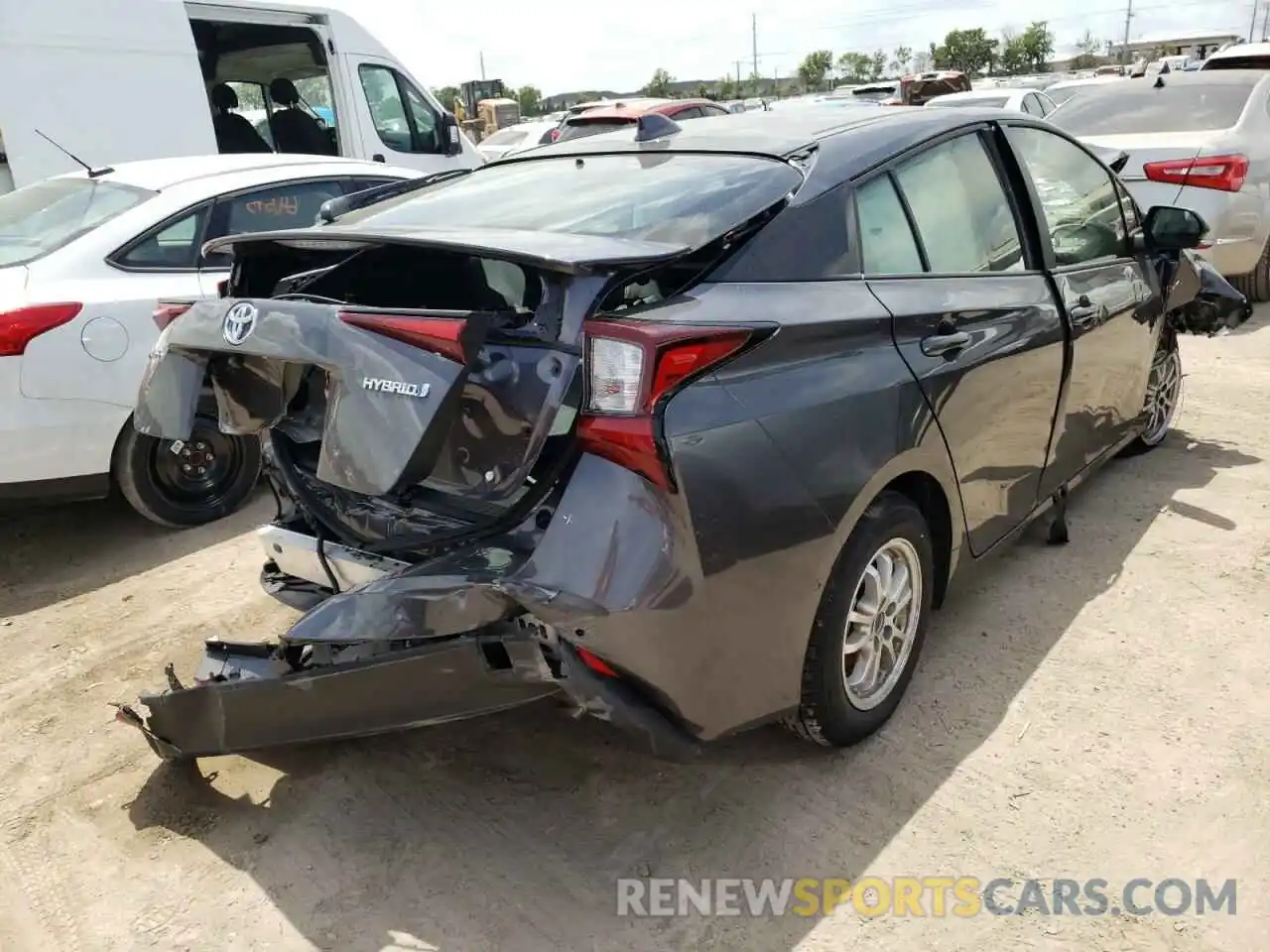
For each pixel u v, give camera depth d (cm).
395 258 307
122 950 239
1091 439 403
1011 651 338
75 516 510
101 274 453
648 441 217
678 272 248
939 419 287
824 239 269
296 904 250
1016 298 331
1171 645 337
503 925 240
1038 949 226
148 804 289
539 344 228
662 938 234
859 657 285
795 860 255
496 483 231
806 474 242
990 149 348
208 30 859
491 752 302
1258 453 499
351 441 219
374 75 898
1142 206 749
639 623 218
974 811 267
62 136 725
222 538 476
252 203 517
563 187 302
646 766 292
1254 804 265
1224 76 799
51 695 348
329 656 249
